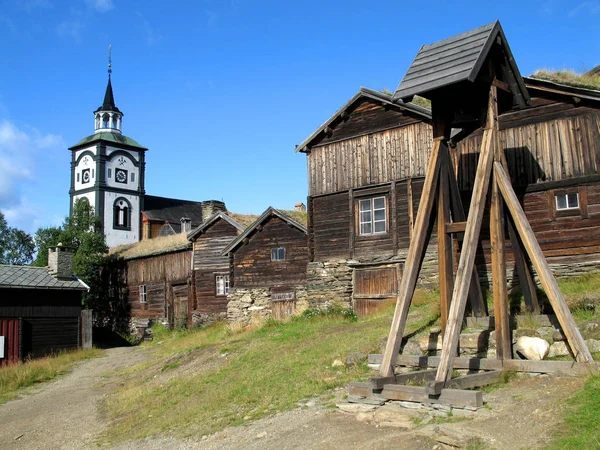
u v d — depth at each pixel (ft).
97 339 125.18
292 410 32.73
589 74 59.52
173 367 59.26
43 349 94.12
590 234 47.21
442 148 36.06
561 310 29.66
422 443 23.36
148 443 33.76
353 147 68.54
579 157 48.21
